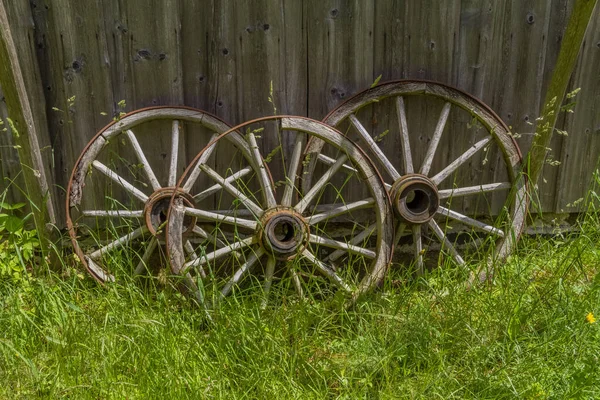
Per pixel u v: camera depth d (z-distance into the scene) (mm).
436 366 2326
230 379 2281
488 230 3107
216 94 2980
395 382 2258
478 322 2537
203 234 2902
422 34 3031
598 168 3373
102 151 2975
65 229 3082
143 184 2891
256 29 2910
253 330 2412
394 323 2523
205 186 3068
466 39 3068
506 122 3230
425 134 3182
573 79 3217
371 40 3000
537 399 2125
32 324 2420
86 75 2889
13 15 2750
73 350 2305
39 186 2676
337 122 2973
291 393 2207
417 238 3031
